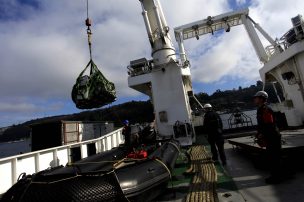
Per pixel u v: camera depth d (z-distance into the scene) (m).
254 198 3.47
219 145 6.07
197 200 3.52
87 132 14.70
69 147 8.10
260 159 5.07
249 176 4.67
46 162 6.89
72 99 5.88
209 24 14.66
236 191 3.89
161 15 13.08
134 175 3.62
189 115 11.32
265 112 4.12
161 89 11.85
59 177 3.50
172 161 5.21
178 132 10.77
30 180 3.55
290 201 3.17
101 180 3.35
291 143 4.98
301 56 9.38
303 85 9.53
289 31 9.80
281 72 11.27
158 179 3.93
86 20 6.28
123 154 5.43
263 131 4.13
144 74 13.21
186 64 12.68
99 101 5.99
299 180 3.97
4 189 5.34
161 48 12.62
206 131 6.33
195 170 5.61
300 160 4.51
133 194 3.37
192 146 10.10
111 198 3.21
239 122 14.38
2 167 5.34
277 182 3.97
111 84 6.09
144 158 4.38
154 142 7.68
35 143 12.56
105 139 11.00
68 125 13.02
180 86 11.59
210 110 6.34
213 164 6.01
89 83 5.72
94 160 4.69
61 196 3.12
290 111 10.29
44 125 12.69
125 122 7.84
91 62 6.06
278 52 11.27
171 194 4.25
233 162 6.16
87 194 3.14
